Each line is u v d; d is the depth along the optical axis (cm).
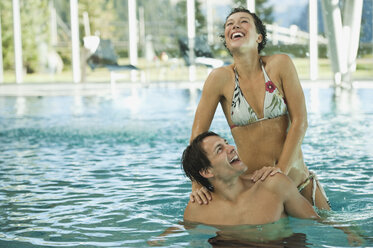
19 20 1380
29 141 537
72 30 1369
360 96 932
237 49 267
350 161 396
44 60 1394
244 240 213
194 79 1341
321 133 542
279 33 1272
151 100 984
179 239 217
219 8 1315
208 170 238
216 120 695
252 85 275
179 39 1327
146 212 267
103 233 230
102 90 1229
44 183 343
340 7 1199
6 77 1406
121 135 562
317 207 276
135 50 1373
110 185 334
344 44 1149
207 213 245
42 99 1052
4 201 296
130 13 1362
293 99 273
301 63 1280
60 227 241
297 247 202
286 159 265
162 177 354
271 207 239
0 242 219
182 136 546
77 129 615
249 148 280
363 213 259
